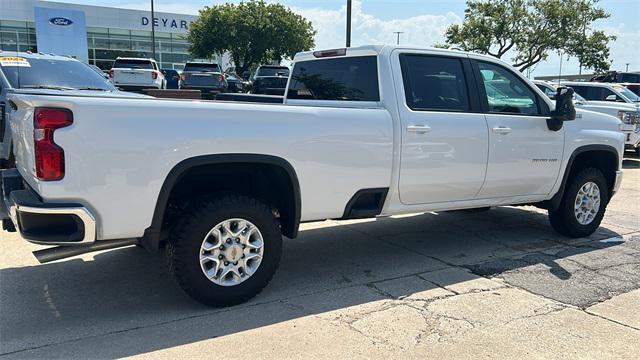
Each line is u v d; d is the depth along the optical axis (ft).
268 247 13.66
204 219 12.66
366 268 16.75
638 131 44.34
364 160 14.74
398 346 11.53
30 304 13.53
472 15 113.80
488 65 17.85
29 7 154.40
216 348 11.35
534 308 13.67
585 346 11.68
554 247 19.35
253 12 132.57
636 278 15.99
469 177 16.98
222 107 12.55
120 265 16.51
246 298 13.62
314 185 14.06
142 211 11.89
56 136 10.94
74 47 99.91
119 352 11.13
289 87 19.52
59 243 11.31
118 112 11.43
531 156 18.37
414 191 16.05
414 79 16.15
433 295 14.49
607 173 21.36
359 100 16.53
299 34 135.85
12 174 13.03
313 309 13.46
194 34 136.87
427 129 15.76
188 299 13.97
